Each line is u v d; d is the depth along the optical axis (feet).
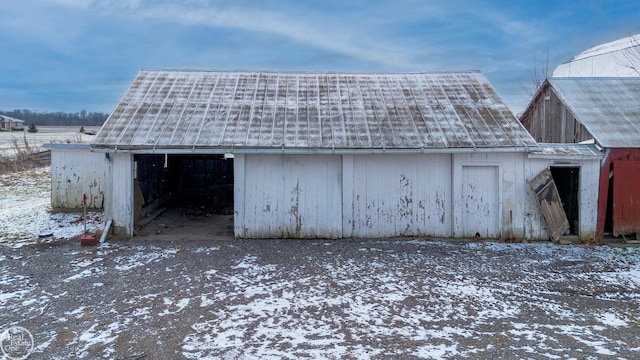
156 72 44.06
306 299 22.38
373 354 16.84
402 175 35.37
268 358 16.48
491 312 21.08
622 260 29.91
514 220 35.17
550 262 29.27
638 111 38.47
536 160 34.78
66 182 44.88
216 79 43.62
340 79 44.65
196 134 34.60
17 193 55.72
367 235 35.40
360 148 33.32
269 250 31.60
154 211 44.39
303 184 35.06
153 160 44.06
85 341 17.83
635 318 20.58
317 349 17.20
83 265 27.86
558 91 42.47
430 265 28.32
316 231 35.24
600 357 16.78
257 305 21.57
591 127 36.47
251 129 35.42
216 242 33.86
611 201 35.73
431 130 35.73
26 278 25.36
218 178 54.24
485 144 33.94
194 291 23.40
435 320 20.06
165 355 16.71
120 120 36.14
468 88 42.75
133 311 20.83
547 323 19.92
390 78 44.93
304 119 37.09
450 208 35.47
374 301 22.20
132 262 28.53
